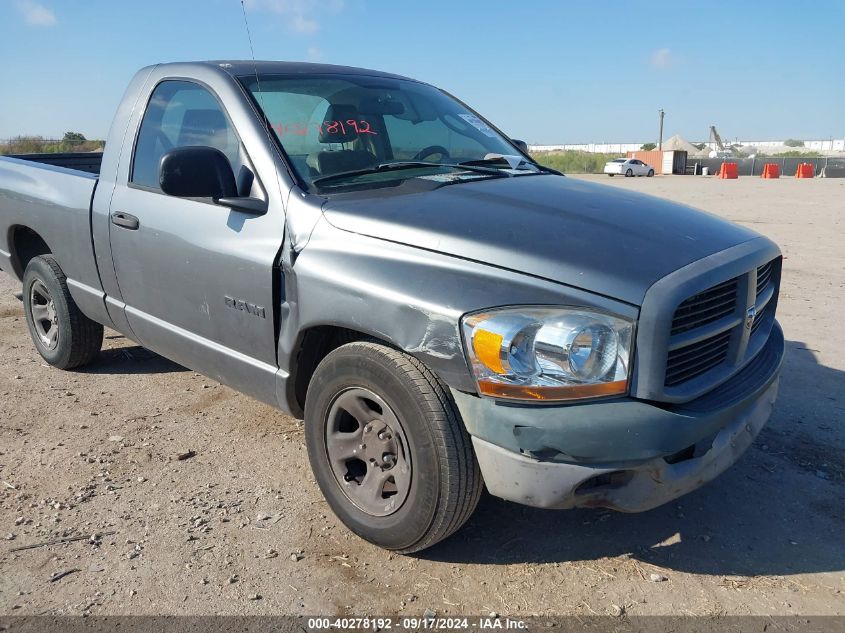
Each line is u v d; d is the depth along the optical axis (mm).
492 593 2691
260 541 3012
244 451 3824
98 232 4102
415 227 2750
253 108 3373
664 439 2391
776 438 3957
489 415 2465
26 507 3260
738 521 3174
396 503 2793
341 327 3000
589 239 2639
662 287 2412
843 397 4531
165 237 3582
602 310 2391
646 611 2598
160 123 3863
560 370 2369
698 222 3053
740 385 2820
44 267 4703
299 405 3260
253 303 3176
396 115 3865
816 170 44594
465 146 3959
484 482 2619
